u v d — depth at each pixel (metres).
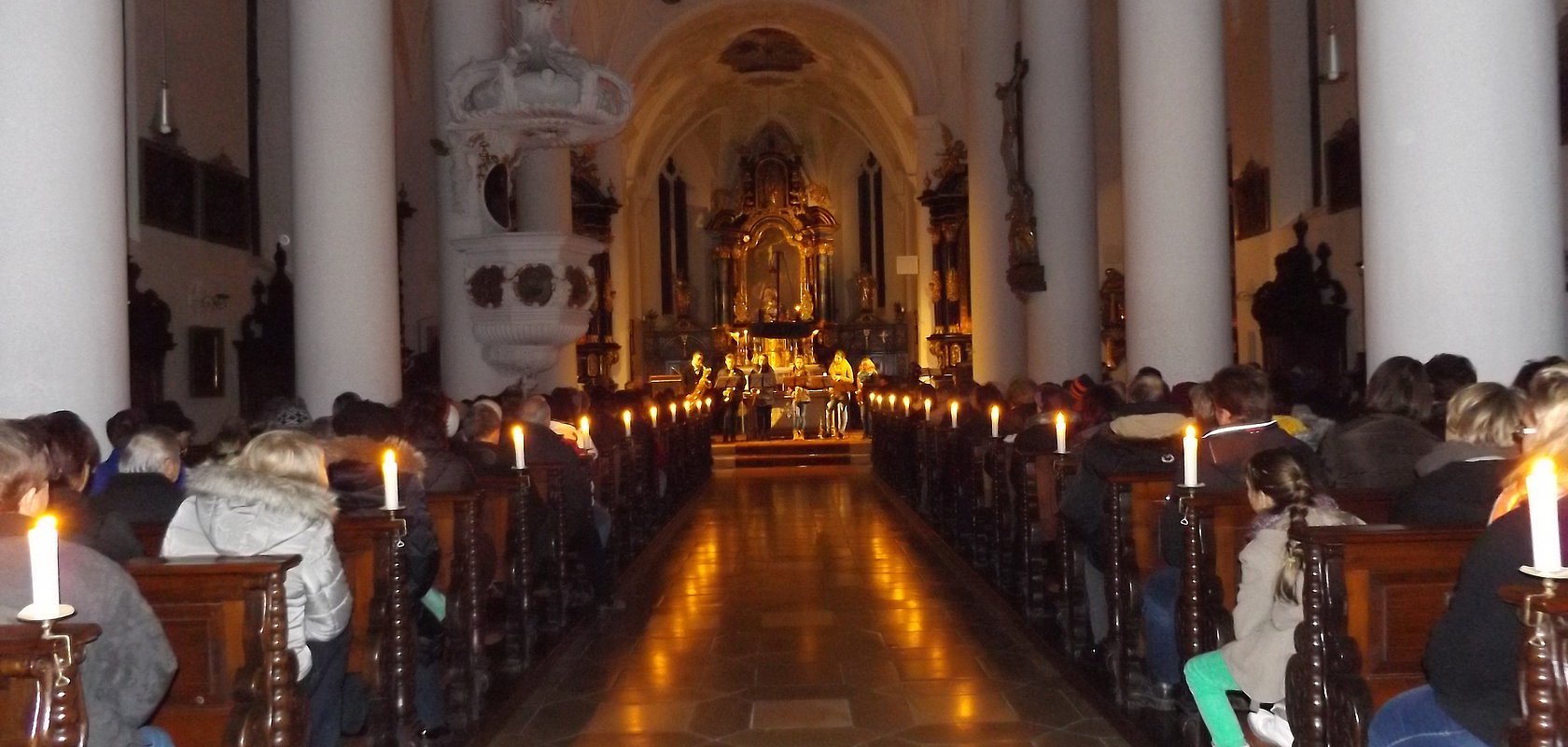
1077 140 13.63
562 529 7.77
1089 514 6.08
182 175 14.14
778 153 36.25
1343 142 14.51
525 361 12.25
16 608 2.89
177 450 4.86
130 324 12.45
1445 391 5.16
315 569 3.93
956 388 14.22
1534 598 2.43
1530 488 2.51
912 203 33.53
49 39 5.95
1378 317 6.01
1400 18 5.78
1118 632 5.71
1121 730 5.50
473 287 12.02
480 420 7.55
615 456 10.07
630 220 33.41
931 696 6.29
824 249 36.19
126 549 3.75
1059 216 13.65
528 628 6.86
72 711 2.52
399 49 19.58
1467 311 5.69
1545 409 3.42
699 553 11.63
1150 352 9.88
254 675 3.45
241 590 3.49
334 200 9.49
